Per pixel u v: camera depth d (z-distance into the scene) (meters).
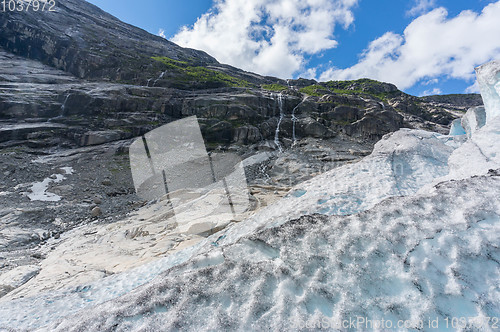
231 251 2.77
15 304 3.75
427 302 1.92
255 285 2.23
